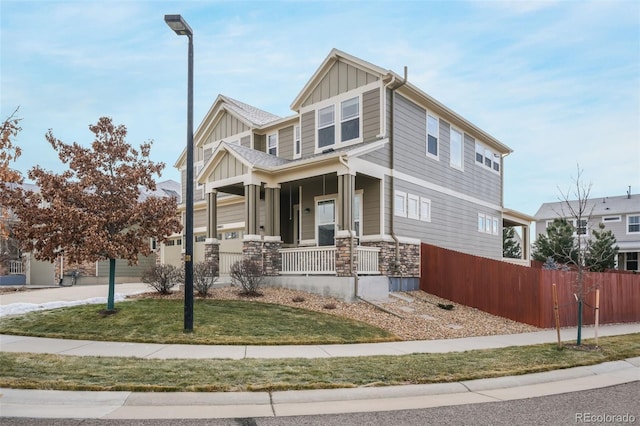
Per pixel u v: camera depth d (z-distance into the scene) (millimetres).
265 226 15727
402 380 6426
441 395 6082
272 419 4938
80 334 9336
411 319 12258
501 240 24875
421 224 17406
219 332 9539
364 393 5895
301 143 18219
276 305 12453
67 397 5418
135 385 5738
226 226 21312
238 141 21938
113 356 7527
